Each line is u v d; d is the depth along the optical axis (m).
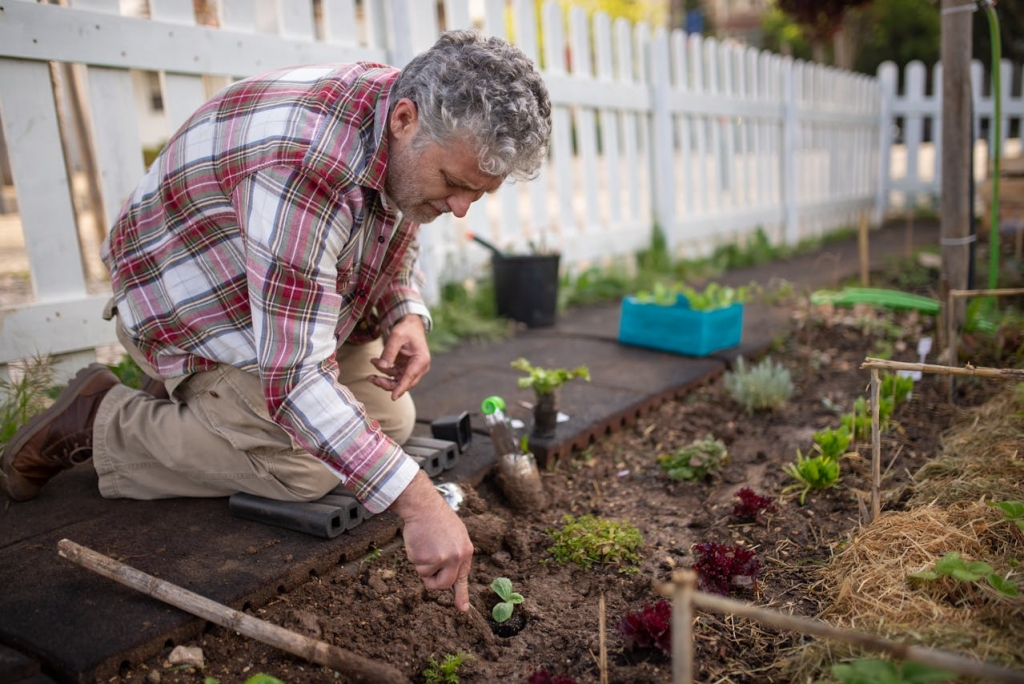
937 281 5.47
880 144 9.56
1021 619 1.67
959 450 2.64
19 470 2.29
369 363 2.42
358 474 1.69
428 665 1.81
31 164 3.04
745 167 7.46
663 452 3.01
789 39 17.50
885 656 1.60
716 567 2.06
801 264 6.82
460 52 1.60
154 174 1.95
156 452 2.23
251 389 2.12
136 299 2.05
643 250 6.36
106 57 3.18
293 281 1.67
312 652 1.58
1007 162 6.23
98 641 1.70
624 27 5.95
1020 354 3.40
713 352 4.00
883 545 2.06
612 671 1.76
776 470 2.79
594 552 2.27
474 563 2.26
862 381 3.65
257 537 2.15
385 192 1.81
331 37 4.16
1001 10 4.75
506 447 2.59
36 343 3.10
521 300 4.75
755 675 1.72
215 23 5.36
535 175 1.78
